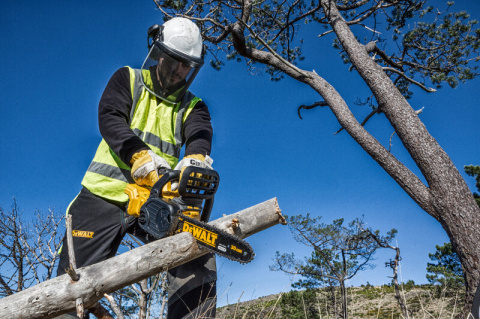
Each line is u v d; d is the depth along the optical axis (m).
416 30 8.38
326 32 8.16
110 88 2.20
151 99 2.30
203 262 2.22
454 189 5.74
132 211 1.93
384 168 6.38
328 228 8.67
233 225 1.90
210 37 8.22
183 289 2.18
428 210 5.95
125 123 2.11
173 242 1.69
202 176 1.82
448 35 8.26
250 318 2.36
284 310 8.66
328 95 7.12
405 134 6.19
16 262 5.32
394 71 8.47
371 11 8.26
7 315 1.47
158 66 2.24
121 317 3.50
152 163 1.93
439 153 5.96
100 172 2.15
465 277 5.41
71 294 1.53
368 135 6.56
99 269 1.58
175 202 1.80
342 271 7.55
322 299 7.14
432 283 7.15
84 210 2.12
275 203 2.03
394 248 6.41
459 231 5.59
